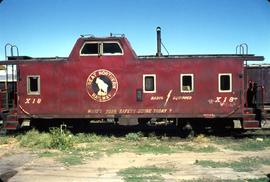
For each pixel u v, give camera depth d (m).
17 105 17.70
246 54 17.31
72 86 17.47
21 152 13.98
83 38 17.41
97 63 17.36
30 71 17.61
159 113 17.20
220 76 17.14
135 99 17.23
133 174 10.44
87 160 12.45
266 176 10.05
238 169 10.93
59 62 17.52
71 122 18.19
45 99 17.56
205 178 9.88
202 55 17.58
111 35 17.44
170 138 16.97
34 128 17.72
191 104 17.17
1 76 23.08
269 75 19.62
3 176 10.36
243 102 17.08
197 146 15.07
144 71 17.23
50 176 10.34
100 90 17.33
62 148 14.52
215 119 17.78
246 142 15.80
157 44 18.28
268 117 17.08
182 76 17.19
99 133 18.08
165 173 10.54
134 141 16.38
